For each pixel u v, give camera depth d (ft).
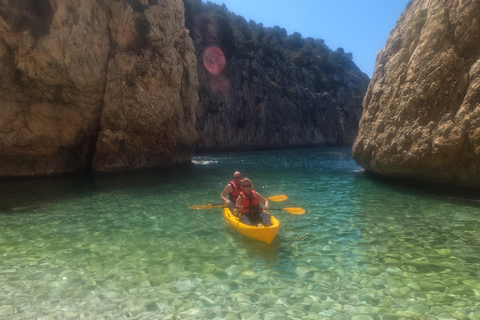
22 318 11.86
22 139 45.42
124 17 52.54
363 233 20.99
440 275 14.78
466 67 30.50
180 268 16.08
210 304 12.69
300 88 201.67
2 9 41.11
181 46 68.80
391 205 28.32
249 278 14.87
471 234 20.34
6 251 18.60
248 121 153.99
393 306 12.32
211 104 137.90
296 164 72.54
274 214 26.32
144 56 55.98
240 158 92.68
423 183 34.40
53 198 33.68
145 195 35.27
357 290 13.58
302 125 187.01
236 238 20.53
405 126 34.63
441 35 32.73
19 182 44.39
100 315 12.01
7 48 42.39
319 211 27.04
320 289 13.73
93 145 54.08
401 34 41.34
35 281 14.79
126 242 20.08
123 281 14.74
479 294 13.02
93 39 48.37
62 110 47.62
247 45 189.67
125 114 53.52
